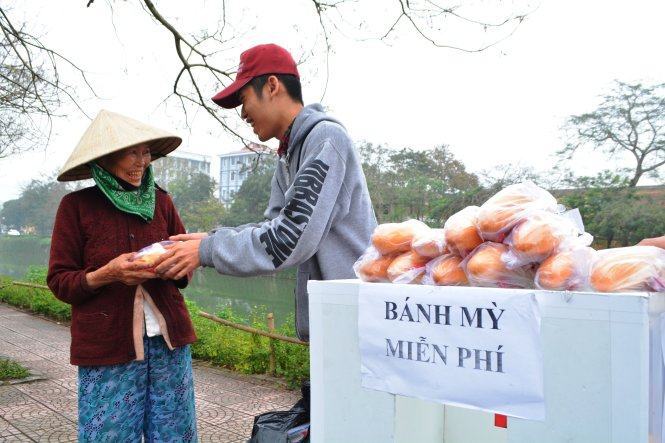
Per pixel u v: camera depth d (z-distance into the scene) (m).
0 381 4.95
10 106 5.09
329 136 1.50
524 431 0.89
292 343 5.03
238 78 1.70
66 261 1.86
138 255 1.67
